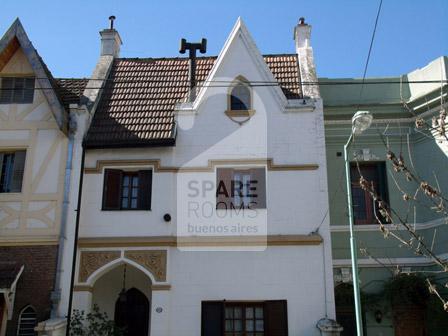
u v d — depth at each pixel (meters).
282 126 18.61
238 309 17.19
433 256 11.60
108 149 18.59
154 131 18.56
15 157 18.75
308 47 21.64
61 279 17.09
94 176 18.36
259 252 17.44
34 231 17.67
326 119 20.59
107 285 18.73
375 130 20.38
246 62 19.33
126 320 18.81
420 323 18.27
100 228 17.83
